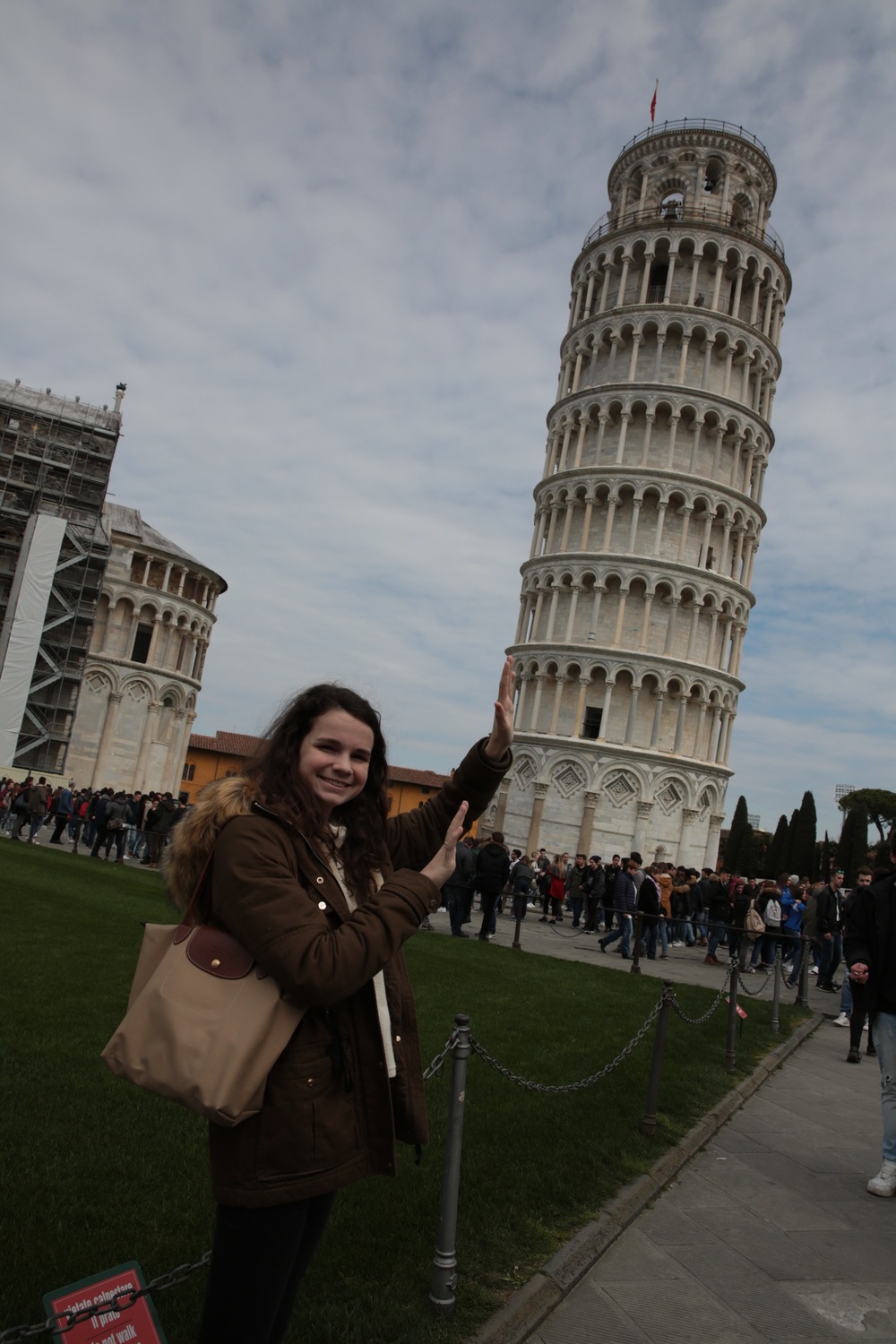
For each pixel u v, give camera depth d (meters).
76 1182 7.02
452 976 18.39
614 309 66.88
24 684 68.56
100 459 76.88
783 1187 9.38
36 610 69.31
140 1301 4.29
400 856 4.79
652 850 60.12
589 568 63.28
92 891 23.92
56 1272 5.70
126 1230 6.34
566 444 68.19
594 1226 7.48
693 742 62.88
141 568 83.06
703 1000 20.25
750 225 70.06
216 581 89.81
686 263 67.56
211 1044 3.28
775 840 114.94
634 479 63.22
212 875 3.59
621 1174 8.77
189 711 86.75
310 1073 3.54
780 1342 6.26
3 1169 7.09
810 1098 13.46
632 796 60.16
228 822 3.71
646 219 69.25
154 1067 3.28
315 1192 3.49
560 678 62.81
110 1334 4.12
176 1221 6.57
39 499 73.12
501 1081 11.27
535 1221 7.39
